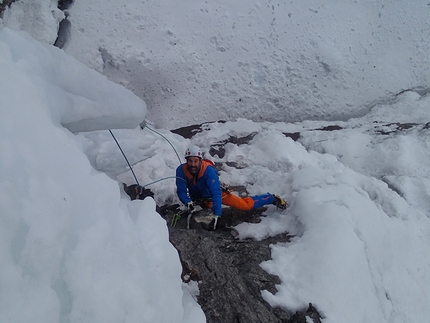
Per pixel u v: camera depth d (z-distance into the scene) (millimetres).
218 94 8664
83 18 7848
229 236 4855
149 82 8219
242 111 8820
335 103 9227
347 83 9320
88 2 7926
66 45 7746
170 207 5645
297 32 9156
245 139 7668
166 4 8406
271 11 9094
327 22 9352
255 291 3648
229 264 3816
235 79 8766
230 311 3393
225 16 8797
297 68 9078
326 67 9219
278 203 5281
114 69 8031
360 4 9664
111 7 8023
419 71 9641
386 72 9492
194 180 4980
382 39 9602
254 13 8984
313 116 9164
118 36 7984
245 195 6008
